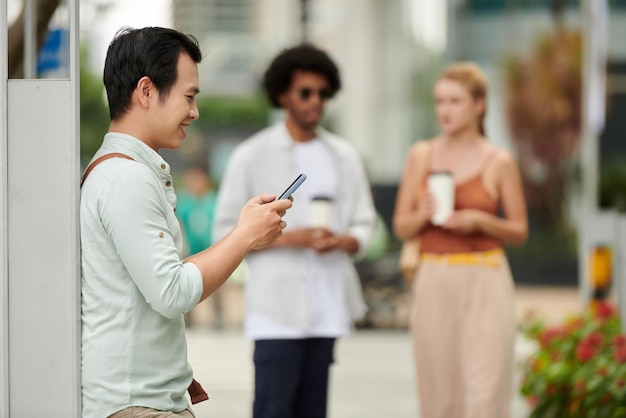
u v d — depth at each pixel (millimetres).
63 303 4707
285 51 8383
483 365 8422
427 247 8641
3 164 4734
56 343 4707
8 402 4723
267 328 8117
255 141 8484
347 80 46312
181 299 4570
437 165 8719
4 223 4727
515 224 8594
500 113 35969
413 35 39812
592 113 13023
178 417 4691
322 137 8570
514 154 35219
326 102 8547
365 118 45719
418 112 38969
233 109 54094
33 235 4719
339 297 8328
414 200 8852
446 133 8727
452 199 8484
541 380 10461
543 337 10828
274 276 8141
